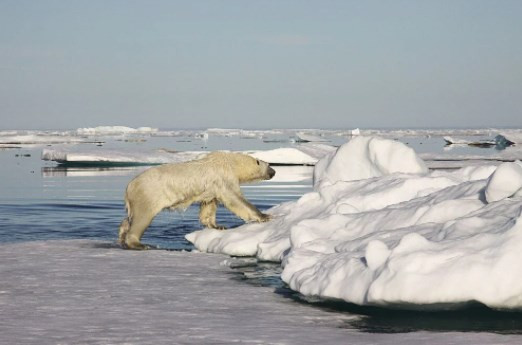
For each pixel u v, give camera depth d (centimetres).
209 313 714
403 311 710
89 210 1891
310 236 1002
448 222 808
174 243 1340
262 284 901
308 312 724
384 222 977
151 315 699
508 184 873
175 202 1298
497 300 643
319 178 1591
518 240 669
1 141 9806
